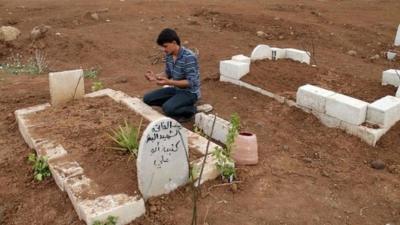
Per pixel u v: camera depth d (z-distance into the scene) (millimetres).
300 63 7203
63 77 5465
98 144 4344
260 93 6203
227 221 3512
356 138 4945
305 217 3602
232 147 4355
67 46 9297
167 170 3699
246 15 11891
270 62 7137
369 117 5000
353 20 12586
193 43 9641
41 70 8070
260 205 3734
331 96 5219
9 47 9367
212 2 13922
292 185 4066
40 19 11383
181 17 11750
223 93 6398
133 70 8062
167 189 3768
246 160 4340
